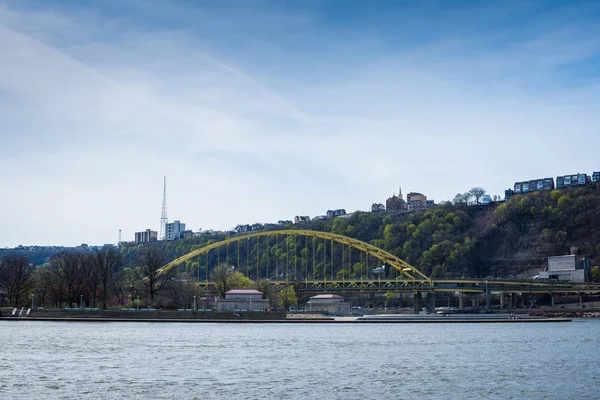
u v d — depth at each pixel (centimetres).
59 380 8938
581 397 8112
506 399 7969
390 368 10456
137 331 17425
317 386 8712
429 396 8112
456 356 12262
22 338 14525
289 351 12850
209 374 9662
